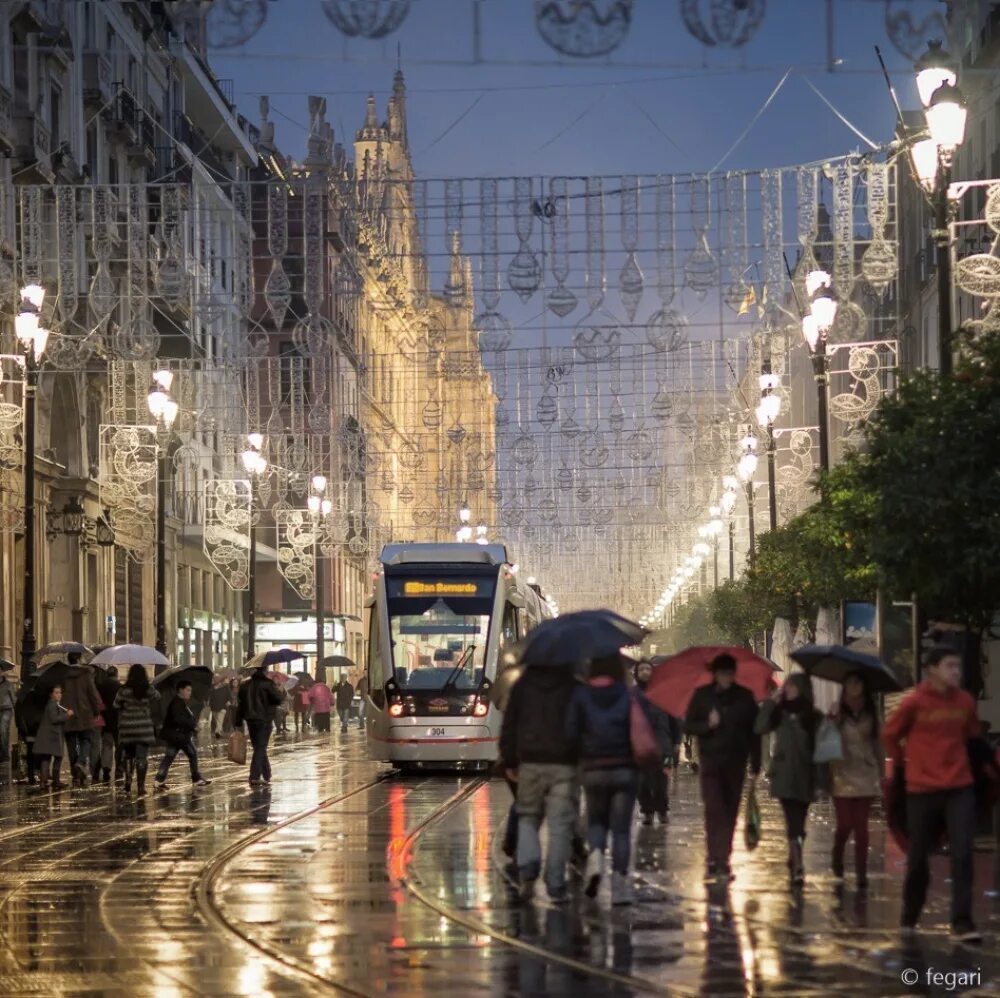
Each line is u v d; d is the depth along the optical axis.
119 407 82.62
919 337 88.62
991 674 42.22
